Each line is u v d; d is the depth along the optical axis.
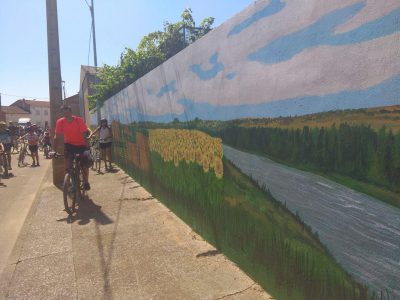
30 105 84.06
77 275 3.98
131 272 3.97
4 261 4.61
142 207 6.51
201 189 4.74
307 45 2.72
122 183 8.80
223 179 4.11
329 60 2.52
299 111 2.83
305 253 2.88
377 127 2.18
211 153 4.36
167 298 3.41
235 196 3.88
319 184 2.67
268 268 3.37
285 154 3.03
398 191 2.08
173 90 5.56
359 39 2.28
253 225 3.58
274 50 3.10
